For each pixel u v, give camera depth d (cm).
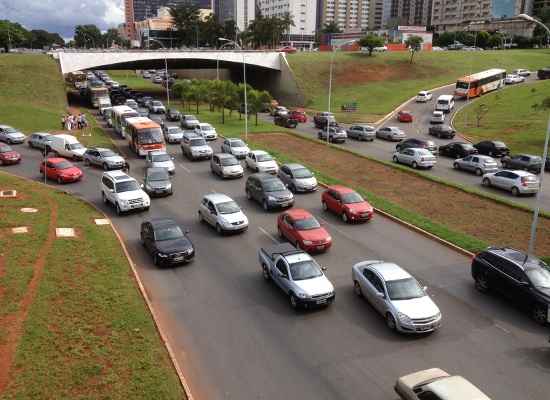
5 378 1240
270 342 1537
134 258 2192
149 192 3130
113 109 5522
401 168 3878
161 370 1324
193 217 2786
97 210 2838
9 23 12525
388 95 8588
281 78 9525
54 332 1458
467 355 1480
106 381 1253
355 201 2755
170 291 1883
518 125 5825
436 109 7200
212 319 1677
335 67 9694
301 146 4853
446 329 1636
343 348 1509
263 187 2941
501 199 3070
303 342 1540
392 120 6869
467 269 2130
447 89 8725
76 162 4072
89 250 2130
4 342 1390
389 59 10194
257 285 1953
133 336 1480
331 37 16338
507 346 1534
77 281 1805
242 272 2072
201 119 6556
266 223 2686
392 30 14588
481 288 1916
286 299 1839
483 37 13488
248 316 1703
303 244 2241
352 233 2545
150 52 8400
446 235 2467
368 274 1798
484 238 2483
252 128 5816
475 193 3206
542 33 13100
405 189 3372
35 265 1906
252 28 14338
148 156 3803
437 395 1094
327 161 4219
